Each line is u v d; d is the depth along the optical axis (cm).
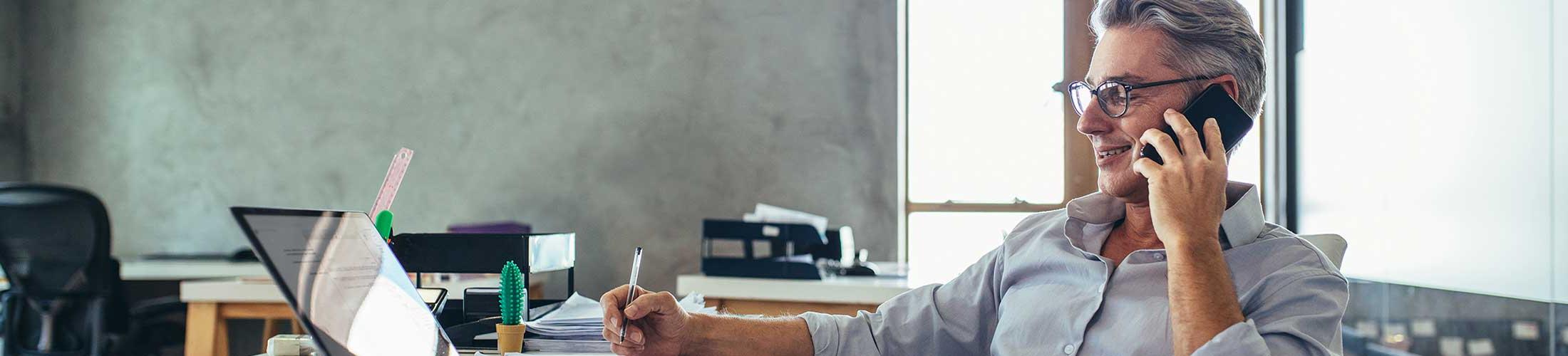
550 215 479
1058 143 476
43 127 487
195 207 485
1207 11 122
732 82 475
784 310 299
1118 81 125
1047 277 138
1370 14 320
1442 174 271
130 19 487
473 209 481
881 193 469
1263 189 407
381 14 486
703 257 314
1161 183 113
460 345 140
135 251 486
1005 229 478
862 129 470
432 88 483
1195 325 106
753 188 473
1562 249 209
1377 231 315
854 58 471
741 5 476
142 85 486
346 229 102
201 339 326
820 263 344
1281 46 396
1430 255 277
